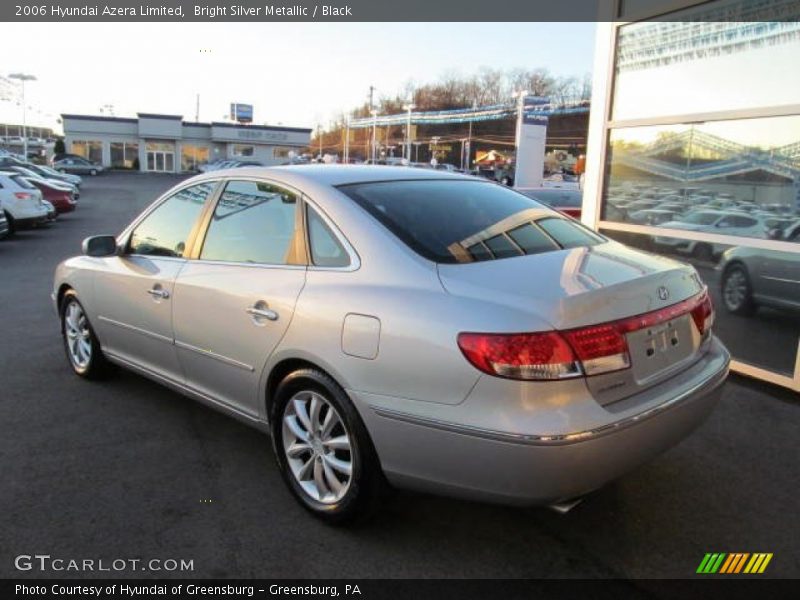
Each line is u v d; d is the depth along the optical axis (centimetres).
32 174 2283
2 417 429
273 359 313
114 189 3769
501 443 238
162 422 422
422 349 254
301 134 6781
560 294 250
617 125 631
